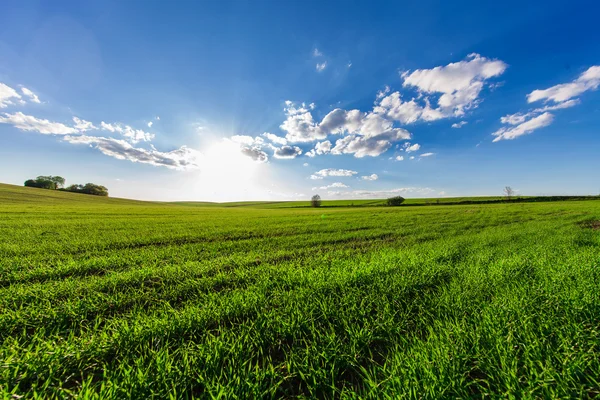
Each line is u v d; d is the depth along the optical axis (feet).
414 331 10.44
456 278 16.35
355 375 8.29
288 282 16.37
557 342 8.43
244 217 95.50
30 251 29.63
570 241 30.37
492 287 14.29
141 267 22.91
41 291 15.29
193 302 14.11
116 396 6.89
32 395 7.30
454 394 6.87
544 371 6.93
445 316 10.80
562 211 105.40
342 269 19.13
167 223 68.49
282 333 10.16
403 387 6.93
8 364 7.92
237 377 7.33
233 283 17.04
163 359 8.25
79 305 13.15
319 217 93.50
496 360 7.77
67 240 38.11
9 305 13.85
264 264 22.25
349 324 10.80
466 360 7.86
